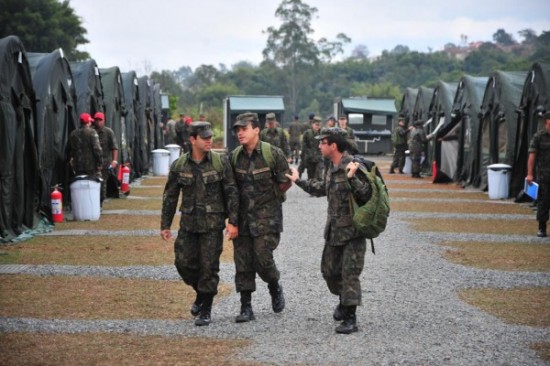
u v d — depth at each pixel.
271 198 8.33
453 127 27.33
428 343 7.45
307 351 7.16
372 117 49.16
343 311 7.83
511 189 21.88
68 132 18.53
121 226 15.66
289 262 11.80
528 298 9.50
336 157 8.00
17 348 7.14
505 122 22.45
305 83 106.00
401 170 32.91
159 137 38.44
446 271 11.18
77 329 7.84
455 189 25.20
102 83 24.17
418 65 115.06
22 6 63.50
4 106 13.83
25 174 15.15
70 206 18.03
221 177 8.19
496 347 7.32
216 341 7.48
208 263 8.09
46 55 17.58
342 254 7.95
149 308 8.80
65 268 11.03
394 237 14.55
